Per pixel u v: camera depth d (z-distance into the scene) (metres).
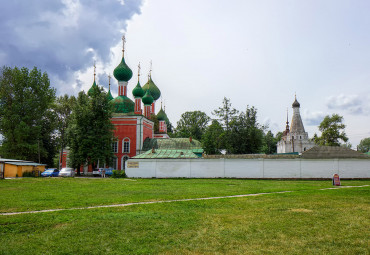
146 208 11.99
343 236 8.01
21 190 19.73
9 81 47.84
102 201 13.96
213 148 48.19
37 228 8.91
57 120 58.19
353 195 15.89
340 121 60.28
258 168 33.50
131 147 51.56
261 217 10.23
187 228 8.84
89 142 42.97
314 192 17.64
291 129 86.44
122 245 7.42
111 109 46.38
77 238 7.98
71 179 32.03
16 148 46.03
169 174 35.31
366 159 31.98
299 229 8.69
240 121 48.53
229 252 6.90
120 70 56.75
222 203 13.25
